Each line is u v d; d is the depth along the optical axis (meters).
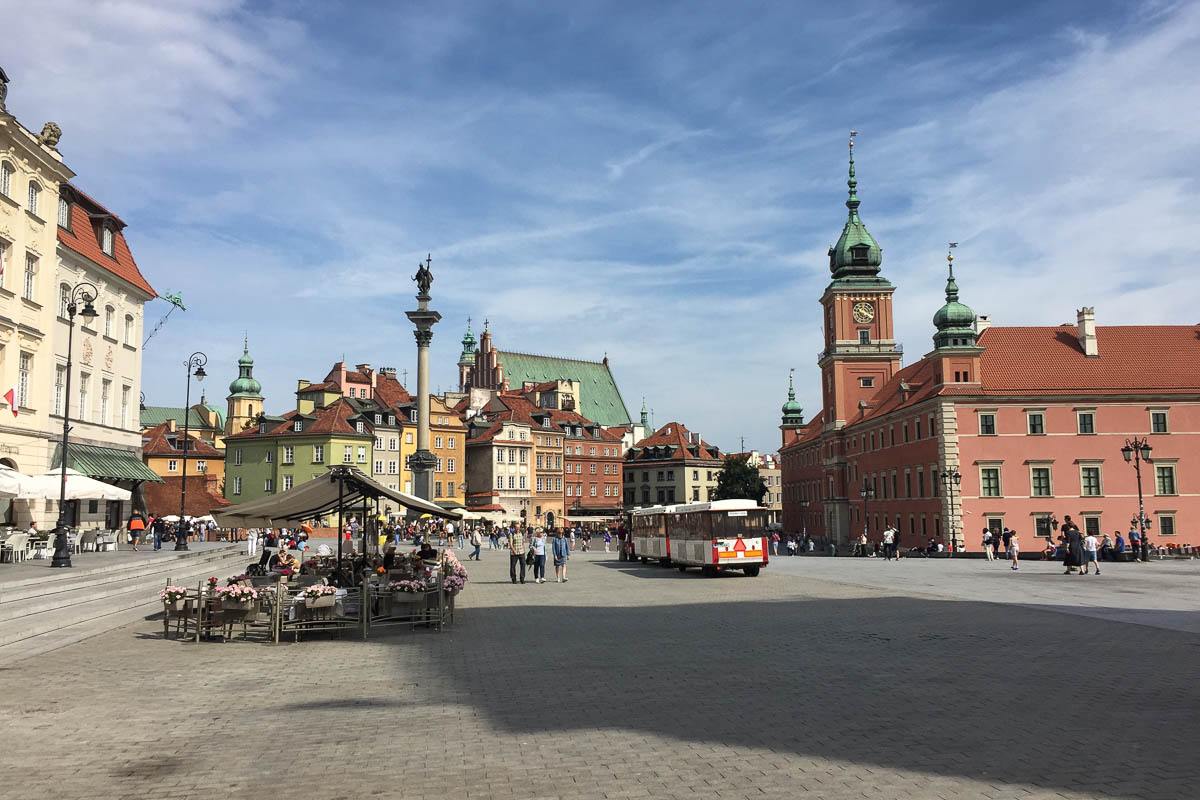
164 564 39.09
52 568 33.56
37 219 46.06
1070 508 78.00
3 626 20.66
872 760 10.20
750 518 44.53
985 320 90.88
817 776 9.59
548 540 98.56
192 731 11.88
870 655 17.84
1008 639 19.83
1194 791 8.94
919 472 85.50
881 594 32.09
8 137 42.78
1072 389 78.88
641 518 58.94
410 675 16.08
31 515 46.00
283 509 28.67
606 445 157.88
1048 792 8.95
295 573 28.69
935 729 11.62
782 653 18.25
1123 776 9.46
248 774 9.89
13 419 43.72
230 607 20.38
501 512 118.75
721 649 18.91
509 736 11.52
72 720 12.55
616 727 11.97
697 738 11.32
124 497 42.62
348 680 15.60
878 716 12.41
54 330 47.91
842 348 111.44
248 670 16.64
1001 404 78.94
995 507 78.19
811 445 127.50
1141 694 13.69
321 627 20.50
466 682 15.37
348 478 25.84
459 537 100.00
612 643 20.03
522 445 134.75
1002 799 8.76
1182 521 77.69
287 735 11.64
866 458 103.19
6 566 34.84
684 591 34.84
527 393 168.00
